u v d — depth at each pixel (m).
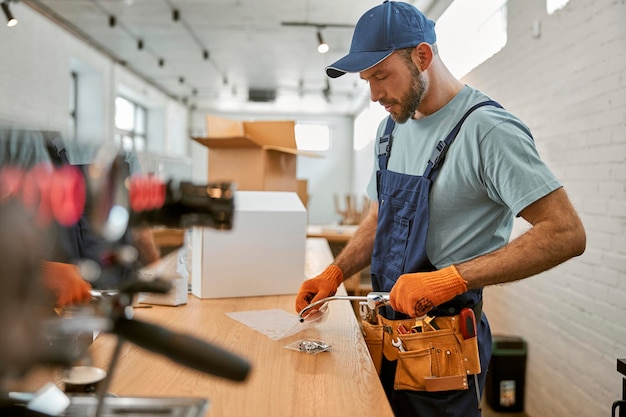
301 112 12.17
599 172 2.11
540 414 2.61
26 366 0.36
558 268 2.45
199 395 0.82
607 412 2.03
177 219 0.51
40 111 5.30
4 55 4.60
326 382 0.89
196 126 12.48
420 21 1.17
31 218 0.36
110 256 0.44
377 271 1.30
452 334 1.12
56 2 5.21
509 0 3.08
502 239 1.21
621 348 1.96
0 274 0.33
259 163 2.33
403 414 1.15
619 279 1.97
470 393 1.15
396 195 1.26
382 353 1.21
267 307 1.41
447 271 1.05
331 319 1.31
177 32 6.29
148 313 1.32
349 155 12.21
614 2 2.00
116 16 5.68
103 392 0.47
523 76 2.87
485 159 1.10
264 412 0.77
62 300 0.41
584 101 2.22
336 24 5.86
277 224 1.55
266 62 7.77
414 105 1.19
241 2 5.22
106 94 7.36
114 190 0.44
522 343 2.78
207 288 1.49
